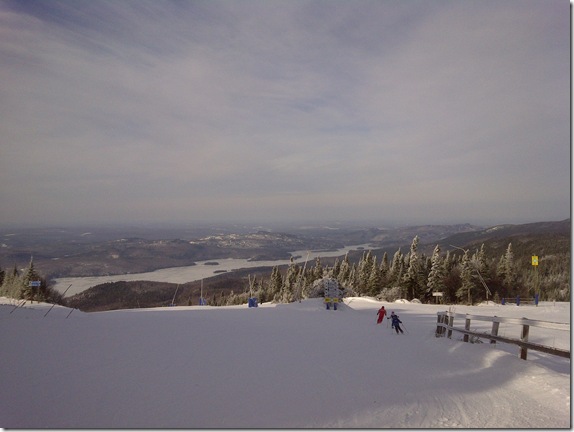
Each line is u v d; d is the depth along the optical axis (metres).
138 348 11.00
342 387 8.06
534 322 9.34
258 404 6.82
